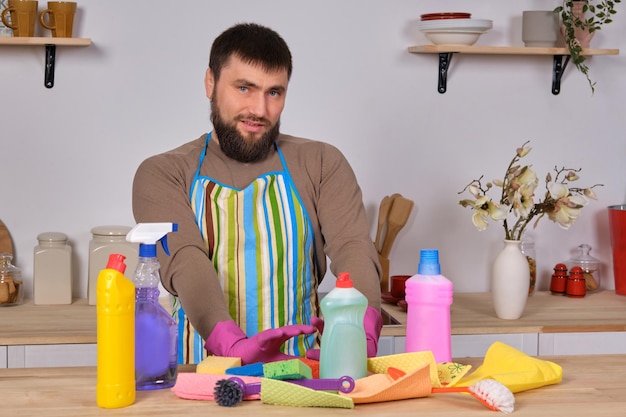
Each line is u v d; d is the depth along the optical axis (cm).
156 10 331
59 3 312
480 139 356
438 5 348
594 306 332
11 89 327
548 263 367
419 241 355
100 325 143
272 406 146
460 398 153
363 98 346
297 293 224
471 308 326
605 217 368
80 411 142
